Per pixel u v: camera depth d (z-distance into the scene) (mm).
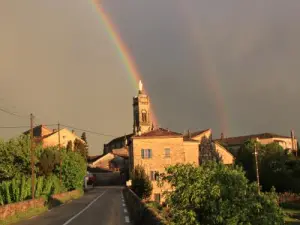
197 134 91750
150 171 68438
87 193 59594
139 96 142500
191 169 9734
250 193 9547
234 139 124812
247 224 9109
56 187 43219
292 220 39000
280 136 118438
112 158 112375
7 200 32094
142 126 138875
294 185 59906
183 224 9352
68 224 20141
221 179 9531
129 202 31875
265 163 65062
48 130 116125
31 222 21531
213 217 9164
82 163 60188
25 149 47375
